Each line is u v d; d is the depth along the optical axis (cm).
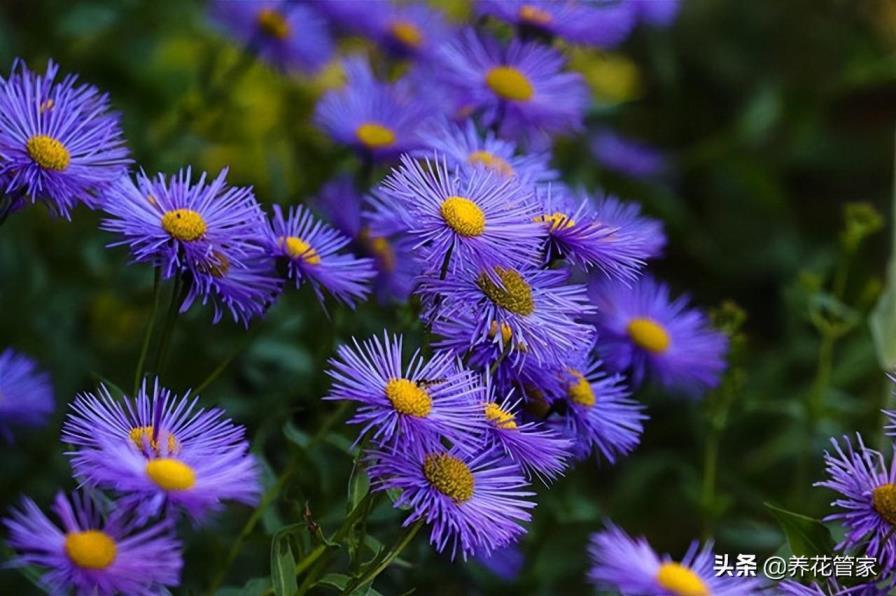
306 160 123
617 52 162
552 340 85
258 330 94
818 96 160
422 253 87
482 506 83
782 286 149
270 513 92
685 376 100
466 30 105
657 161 143
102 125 89
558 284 87
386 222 93
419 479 82
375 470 82
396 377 83
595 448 99
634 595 81
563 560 105
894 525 85
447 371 84
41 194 87
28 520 78
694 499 109
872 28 187
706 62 183
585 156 139
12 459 109
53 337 115
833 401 114
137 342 116
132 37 135
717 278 169
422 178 87
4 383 98
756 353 155
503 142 97
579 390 90
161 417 84
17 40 128
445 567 101
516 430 84
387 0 115
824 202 181
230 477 79
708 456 106
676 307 103
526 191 88
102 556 77
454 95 102
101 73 134
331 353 98
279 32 115
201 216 87
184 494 79
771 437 128
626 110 146
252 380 105
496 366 84
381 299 97
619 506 114
